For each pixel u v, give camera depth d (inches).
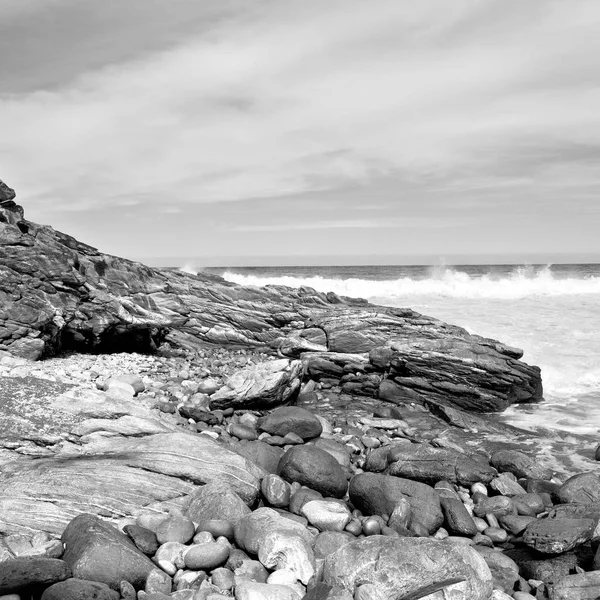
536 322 1021.2
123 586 239.3
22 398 383.9
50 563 234.1
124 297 737.6
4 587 222.8
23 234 617.9
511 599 249.3
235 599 234.1
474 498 390.0
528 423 582.9
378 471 430.6
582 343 866.8
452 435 538.9
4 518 283.4
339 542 285.3
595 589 251.6
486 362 647.1
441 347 669.3
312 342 735.7
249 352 781.9
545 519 320.2
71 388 406.9
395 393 652.7
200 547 261.3
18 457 341.1
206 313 798.5
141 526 292.8
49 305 600.4
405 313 763.4
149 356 705.0
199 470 338.6
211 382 574.6
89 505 302.2
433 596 229.9
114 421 377.7
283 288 833.5
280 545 261.9
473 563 242.7
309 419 492.1
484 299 1350.9
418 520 333.7
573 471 451.5
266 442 464.8
